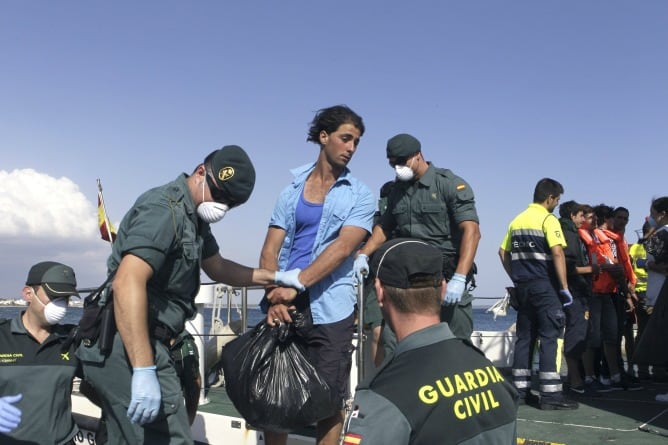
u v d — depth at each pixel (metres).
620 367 6.18
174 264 2.67
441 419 1.72
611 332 6.18
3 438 3.56
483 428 1.76
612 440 3.96
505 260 5.71
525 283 5.25
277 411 2.98
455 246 4.11
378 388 1.79
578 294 5.71
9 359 3.62
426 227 4.09
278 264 3.64
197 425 4.31
